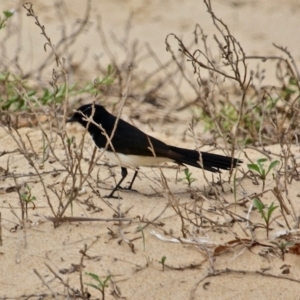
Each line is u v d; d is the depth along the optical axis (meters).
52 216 11.02
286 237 10.39
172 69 21.28
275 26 25.02
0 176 12.36
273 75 20.92
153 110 18.22
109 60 21.72
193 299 9.49
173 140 14.98
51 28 23.69
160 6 26.12
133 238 10.53
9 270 9.99
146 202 11.59
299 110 13.92
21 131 14.08
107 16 25.16
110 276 9.38
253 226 10.70
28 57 21.33
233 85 19.30
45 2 25.34
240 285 9.72
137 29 24.39
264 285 9.71
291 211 11.17
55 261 10.14
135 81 19.86
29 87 17.25
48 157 13.02
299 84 16.22
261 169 11.74
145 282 9.77
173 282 9.77
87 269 9.97
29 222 10.95
